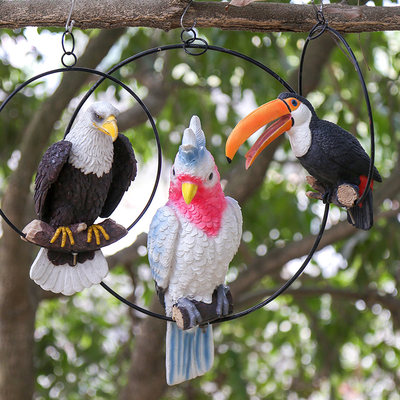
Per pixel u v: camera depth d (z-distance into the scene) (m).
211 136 8.49
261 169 7.27
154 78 8.24
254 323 9.62
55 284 3.55
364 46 7.89
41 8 4.03
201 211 3.41
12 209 6.67
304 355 9.60
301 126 3.54
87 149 3.49
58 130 8.66
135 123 7.88
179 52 7.60
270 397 9.62
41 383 8.45
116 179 3.74
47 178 3.40
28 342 7.11
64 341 9.32
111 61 8.25
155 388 7.89
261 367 10.36
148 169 9.77
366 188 3.44
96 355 8.98
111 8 3.95
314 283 9.31
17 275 6.78
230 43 6.95
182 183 3.31
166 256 3.42
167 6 3.90
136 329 9.12
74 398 8.86
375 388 9.82
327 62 7.55
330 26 3.97
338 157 3.49
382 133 8.59
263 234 8.87
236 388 8.68
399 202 7.50
